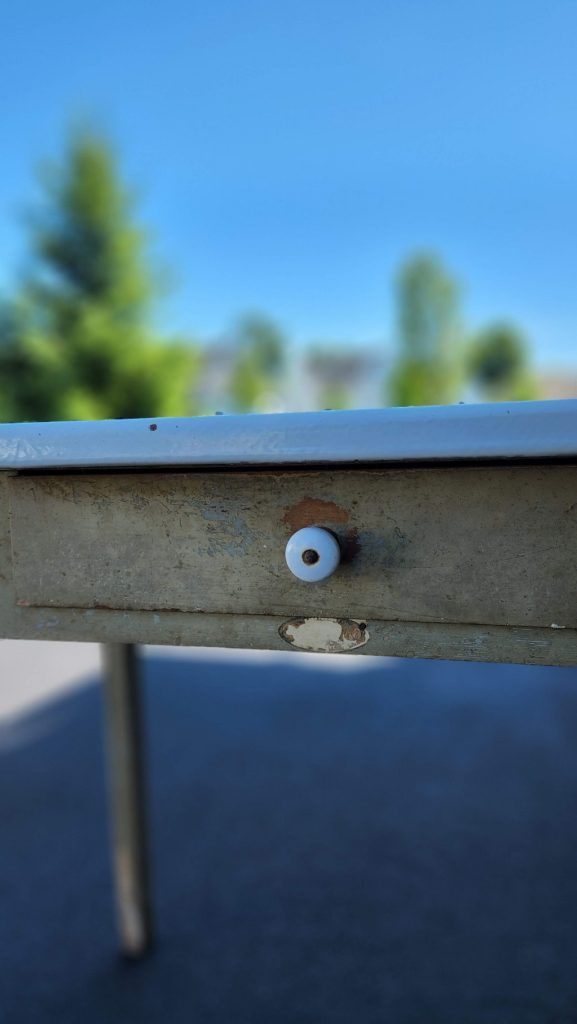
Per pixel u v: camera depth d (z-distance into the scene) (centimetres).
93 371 1495
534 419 45
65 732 289
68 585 57
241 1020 143
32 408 1491
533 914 173
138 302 1530
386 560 50
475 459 47
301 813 225
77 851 205
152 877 193
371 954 161
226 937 169
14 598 59
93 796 237
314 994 149
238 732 289
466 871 192
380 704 315
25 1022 143
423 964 158
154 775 253
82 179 1488
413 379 1836
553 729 283
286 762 261
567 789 235
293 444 49
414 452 47
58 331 1512
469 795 233
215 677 356
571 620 47
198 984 153
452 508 49
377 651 51
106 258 1505
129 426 52
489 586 49
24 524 58
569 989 148
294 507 52
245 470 53
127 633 56
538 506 48
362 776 248
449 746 271
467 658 50
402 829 214
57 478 57
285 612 53
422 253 1823
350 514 51
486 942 164
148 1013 145
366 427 48
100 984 153
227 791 239
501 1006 144
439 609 50
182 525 54
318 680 348
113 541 56
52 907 181
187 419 51
